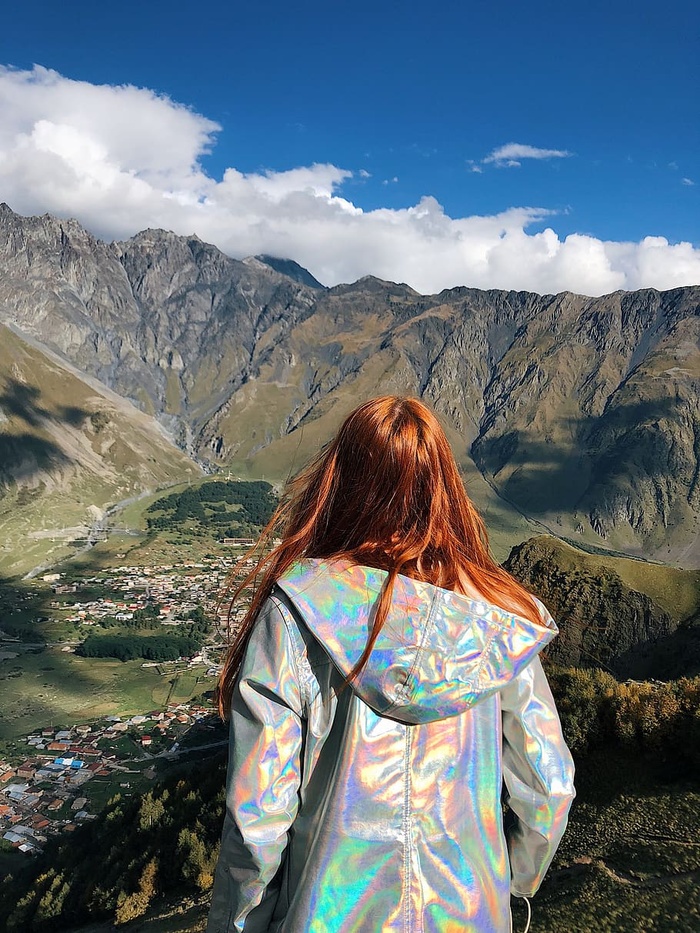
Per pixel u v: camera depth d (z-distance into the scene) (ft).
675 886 48.67
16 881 138.10
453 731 8.00
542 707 8.50
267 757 7.63
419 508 8.64
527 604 9.02
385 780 7.71
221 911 8.02
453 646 7.70
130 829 112.27
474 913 7.77
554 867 56.75
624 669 187.83
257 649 8.16
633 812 62.28
